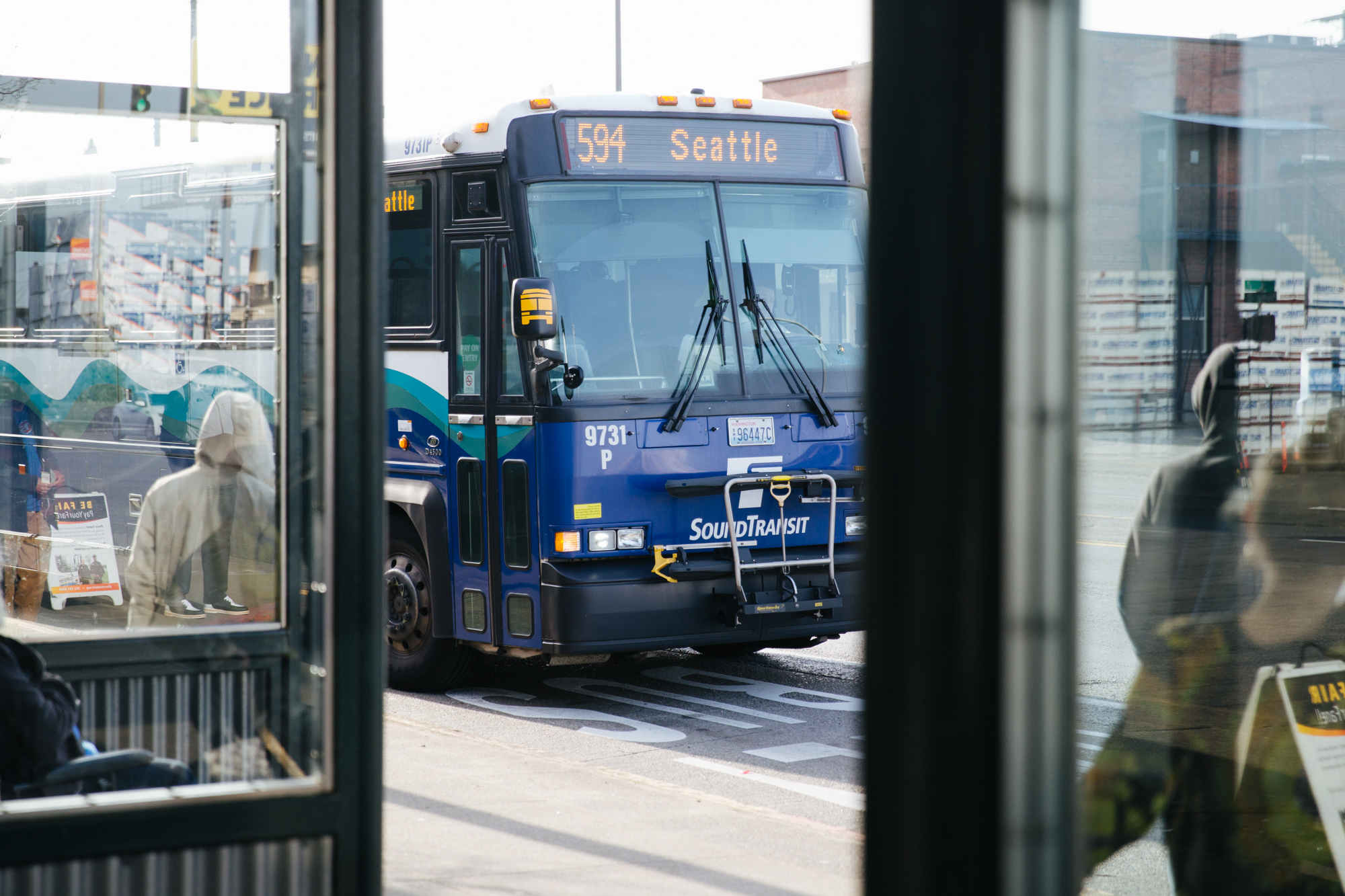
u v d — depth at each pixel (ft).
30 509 28.53
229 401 21.95
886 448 14.12
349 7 19.86
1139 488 20.90
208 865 18.60
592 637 46.98
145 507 22.36
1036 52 13.88
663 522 48.44
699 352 49.44
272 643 20.66
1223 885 22.17
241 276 22.04
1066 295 14.20
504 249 48.65
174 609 21.74
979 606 14.05
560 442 47.16
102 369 25.90
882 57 13.99
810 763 41.37
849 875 30.14
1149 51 20.18
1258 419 21.40
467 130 50.03
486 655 52.80
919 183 13.87
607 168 49.19
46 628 23.32
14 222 28.76
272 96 20.89
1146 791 21.95
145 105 22.12
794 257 51.62
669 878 29.76
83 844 17.84
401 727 44.62
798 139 52.31
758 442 50.03
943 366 13.92
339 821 19.29
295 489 20.66
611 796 36.32
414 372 52.54
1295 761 22.27
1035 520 14.11
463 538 50.60
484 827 33.24
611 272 48.70
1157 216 20.40
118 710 21.25
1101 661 21.65
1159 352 20.66
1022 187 13.89
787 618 49.98
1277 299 21.07
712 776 39.81
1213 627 21.85
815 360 51.49
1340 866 21.99
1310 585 21.74
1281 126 20.99
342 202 19.86
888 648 14.19
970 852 14.11
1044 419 14.11
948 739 14.08
